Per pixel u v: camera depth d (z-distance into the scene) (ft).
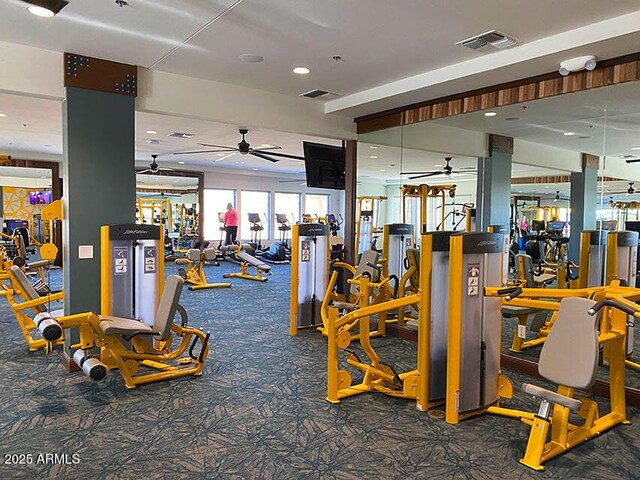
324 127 20.85
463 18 11.68
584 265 15.60
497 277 11.44
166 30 12.64
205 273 36.83
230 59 14.99
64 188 14.85
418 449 9.74
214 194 46.03
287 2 10.89
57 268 37.11
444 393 11.89
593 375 8.57
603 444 9.96
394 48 13.85
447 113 17.75
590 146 15.46
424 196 21.07
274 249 44.68
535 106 15.99
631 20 11.31
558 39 12.69
